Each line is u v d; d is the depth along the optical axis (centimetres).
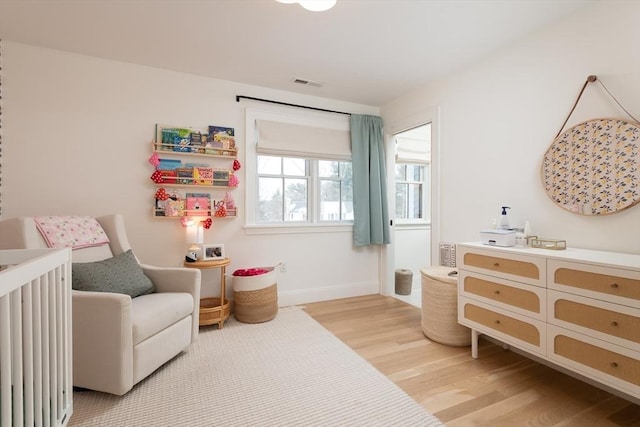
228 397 162
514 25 200
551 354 161
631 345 131
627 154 162
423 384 177
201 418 146
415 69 266
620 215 168
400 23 199
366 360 204
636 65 160
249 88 302
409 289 367
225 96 292
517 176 218
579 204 182
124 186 258
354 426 142
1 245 169
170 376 182
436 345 228
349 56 244
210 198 286
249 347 221
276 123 312
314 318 283
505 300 185
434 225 287
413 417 148
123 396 162
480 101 246
